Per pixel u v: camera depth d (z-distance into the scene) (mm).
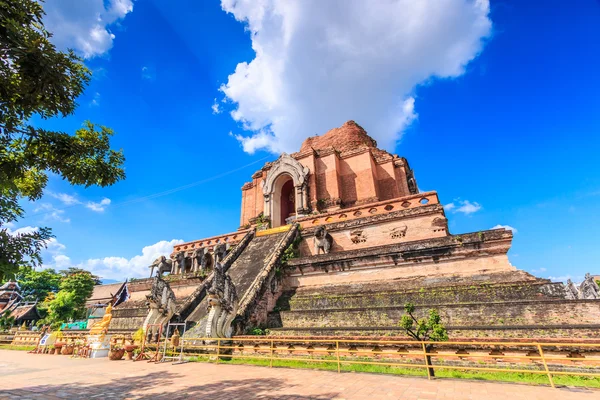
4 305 46531
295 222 26125
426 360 9328
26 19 6426
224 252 25531
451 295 13375
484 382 8555
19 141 7723
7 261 7004
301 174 31891
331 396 7484
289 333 13570
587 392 7406
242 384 9031
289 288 18812
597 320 10062
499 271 14188
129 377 10602
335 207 30500
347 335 12125
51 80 6316
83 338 19938
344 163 33625
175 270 30234
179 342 14758
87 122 8578
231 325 14523
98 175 8414
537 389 7738
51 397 8039
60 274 58031
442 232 19969
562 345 7969
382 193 33781
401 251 16375
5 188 7699
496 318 11406
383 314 13234
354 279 17406
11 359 16938
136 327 21062
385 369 10531
